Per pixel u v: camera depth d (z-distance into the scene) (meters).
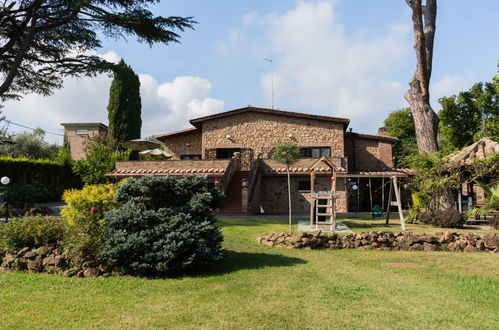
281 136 25.67
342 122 24.91
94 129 44.22
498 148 15.73
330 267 8.00
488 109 30.83
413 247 10.33
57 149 44.81
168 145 28.45
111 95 39.47
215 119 26.47
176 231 7.20
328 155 25.02
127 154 32.84
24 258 7.62
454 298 5.72
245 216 18.78
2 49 17.02
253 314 4.94
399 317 4.86
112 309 5.14
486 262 8.57
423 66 18.47
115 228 7.40
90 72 18.78
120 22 17.02
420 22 18.27
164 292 5.99
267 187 23.61
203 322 4.65
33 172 26.58
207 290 6.10
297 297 5.72
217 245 8.08
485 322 4.69
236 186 22.39
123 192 7.96
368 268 7.96
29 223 8.41
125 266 7.22
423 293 5.98
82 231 7.81
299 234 10.76
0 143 24.66
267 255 9.23
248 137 26.02
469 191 20.50
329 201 14.05
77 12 16.27
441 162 15.90
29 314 4.92
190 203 7.78
